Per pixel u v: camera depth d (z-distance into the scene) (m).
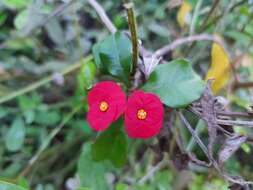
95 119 0.08
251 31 0.13
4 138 0.14
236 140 0.08
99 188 0.11
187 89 0.08
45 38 0.16
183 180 0.12
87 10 0.13
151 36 0.15
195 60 0.13
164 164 0.12
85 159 0.11
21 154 0.13
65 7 0.12
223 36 0.13
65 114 0.14
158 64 0.09
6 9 0.15
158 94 0.08
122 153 0.09
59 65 0.14
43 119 0.13
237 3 0.12
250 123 0.08
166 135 0.09
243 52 0.13
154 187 0.12
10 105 0.15
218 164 0.08
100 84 0.08
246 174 0.12
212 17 0.12
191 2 0.13
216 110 0.08
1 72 0.14
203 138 0.10
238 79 0.12
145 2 0.15
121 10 0.15
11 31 0.15
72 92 0.15
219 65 0.12
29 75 0.15
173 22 0.14
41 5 0.13
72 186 0.12
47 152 0.13
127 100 0.08
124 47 0.09
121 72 0.09
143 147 0.13
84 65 0.11
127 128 0.08
